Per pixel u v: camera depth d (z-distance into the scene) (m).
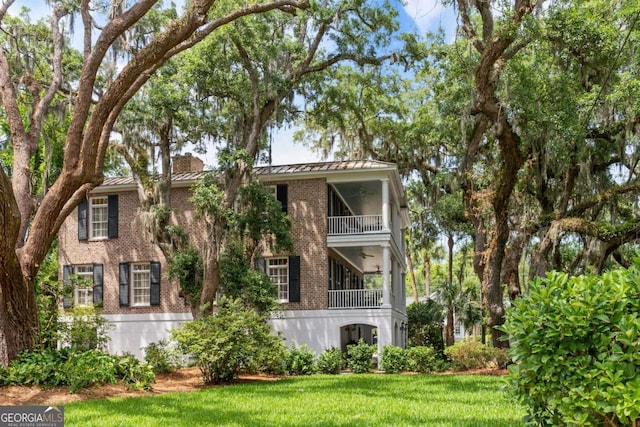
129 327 26.72
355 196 29.56
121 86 13.62
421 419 9.53
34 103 17.72
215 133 24.80
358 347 22.16
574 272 23.17
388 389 14.30
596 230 20.86
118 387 14.29
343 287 31.25
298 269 25.17
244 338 16.73
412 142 28.81
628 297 4.98
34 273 14.84
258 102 23.45
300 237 25.38
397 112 29.67
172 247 23.33
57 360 14.04
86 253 27.72
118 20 13.67
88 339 17.84
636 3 16.14
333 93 26.52
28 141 17.11
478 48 18.55
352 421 9.41
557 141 19.31
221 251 23.23
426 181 29.42
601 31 18.45
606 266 27.70
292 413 10.41
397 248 28.41
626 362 4.75
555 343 5.14
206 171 25.36
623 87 18.59
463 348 21.39
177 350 16.89
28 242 14.84
